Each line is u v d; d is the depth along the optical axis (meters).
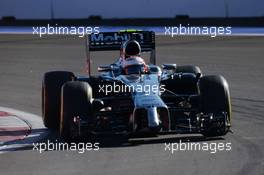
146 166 28.09
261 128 36.44
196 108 33.62
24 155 31.30
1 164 29.64
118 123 34.12
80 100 32.62
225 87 33.25
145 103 31.44
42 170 28.20
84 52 84.31
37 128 38.66
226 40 90.88
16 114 44.00
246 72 61.81
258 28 102.88
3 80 62.09
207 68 65.56
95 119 33.09
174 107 34.44
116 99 34.22
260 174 26.28
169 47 85.50
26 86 57.69
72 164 29.00
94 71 66.94
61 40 99.44
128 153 30.64
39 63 74.62
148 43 40.16
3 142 34.69
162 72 37.75
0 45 95.19
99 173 27.19
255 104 45.03
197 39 93.38
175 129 33.78
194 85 36.97
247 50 79.44
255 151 30.47
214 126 32.56
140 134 31.58
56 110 37.03
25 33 110.56
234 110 42.84
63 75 37.66
